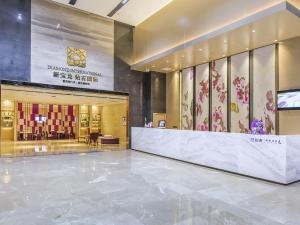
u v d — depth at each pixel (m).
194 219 3.58
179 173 6.64
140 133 11.41
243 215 3.75
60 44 10.43
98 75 11.41
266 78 8.72
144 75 13.12
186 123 12.28
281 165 5.57
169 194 4.77
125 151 11.36
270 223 3.47
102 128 20.03
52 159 8.97
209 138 7.48
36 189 5.05
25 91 10.80
